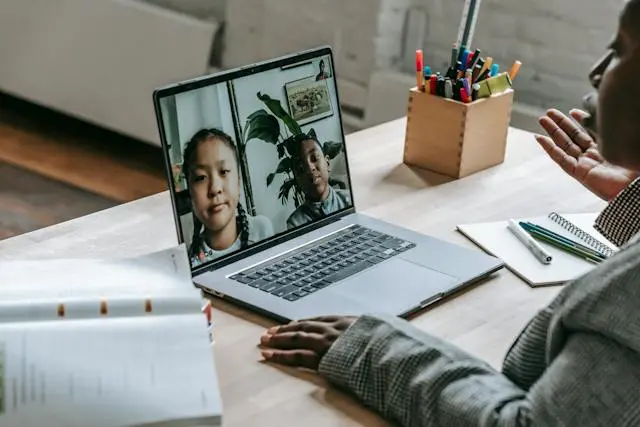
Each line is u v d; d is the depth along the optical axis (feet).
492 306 4.42
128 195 11.27
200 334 3.54
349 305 4.22
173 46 11.54
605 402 2.97
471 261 4.69
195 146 4.33
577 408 3.02
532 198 5.57
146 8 11.72
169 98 4.22
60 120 13.11
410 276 4.51
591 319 3.02
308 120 4.89
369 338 3.74
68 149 12.34
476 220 5.25
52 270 3.90
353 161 5.93
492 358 4.00
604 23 9.23
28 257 4.51
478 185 5.70
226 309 4.25
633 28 3.13
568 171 5.12
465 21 5.76
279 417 3.57
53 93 12.66
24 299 3.56
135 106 11.96
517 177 5.84
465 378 3.49
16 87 13.05
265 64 4.65
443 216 5.28
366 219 5.09
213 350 3.96
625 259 3.02
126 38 11.87
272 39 11.34
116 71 12.03
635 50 3.14
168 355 3.43
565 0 9.43
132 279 3.86
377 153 6.06
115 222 4.92
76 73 12.38
